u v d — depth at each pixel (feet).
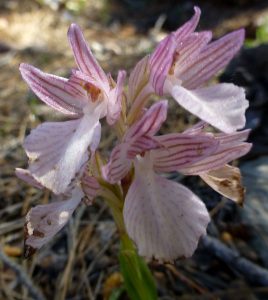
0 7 0.79
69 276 0.26
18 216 0.30
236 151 0.17
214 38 0.64
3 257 0.26
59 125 0.16
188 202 0.16
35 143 0.16
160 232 0.16
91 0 0.87
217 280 0.25
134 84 0.17
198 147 0.16
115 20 0.78
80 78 0.17
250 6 0.77
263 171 0.30
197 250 0.26
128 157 0.16
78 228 0.29
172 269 0.25
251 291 0.24
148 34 0.69
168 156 0.17
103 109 0.17
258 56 0.39
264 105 0.35
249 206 0.28
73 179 0.15
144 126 0.16
